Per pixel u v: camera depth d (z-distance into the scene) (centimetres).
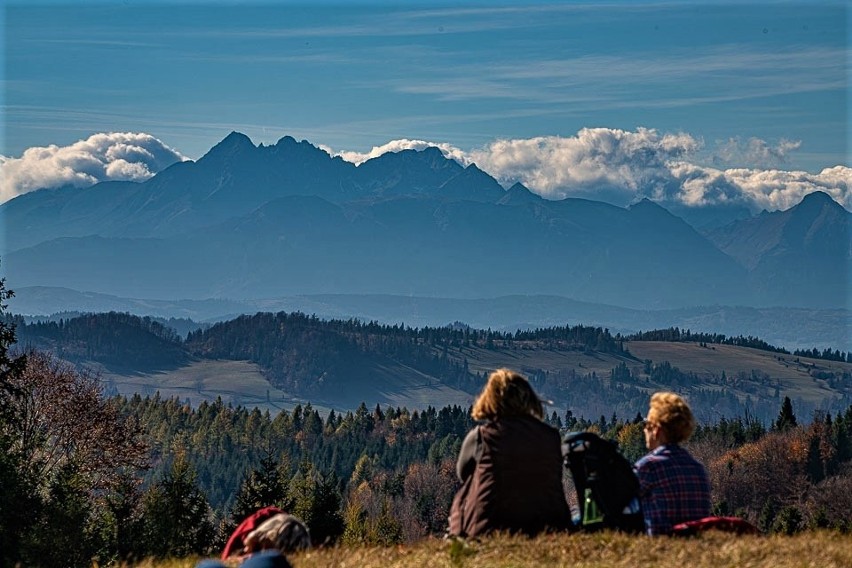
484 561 1941
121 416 10862
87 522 8269
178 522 9188
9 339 7756
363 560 2125
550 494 2092
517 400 2098
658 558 1961
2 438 7512
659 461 2197
